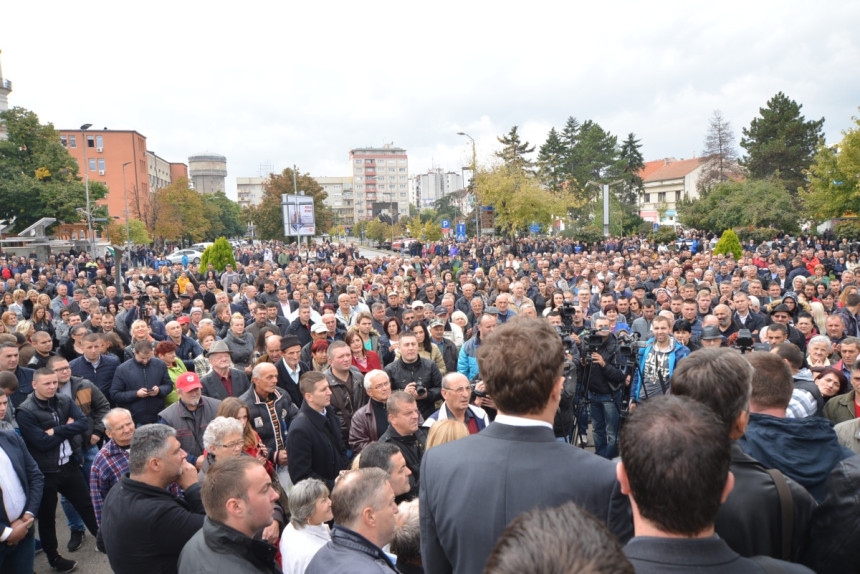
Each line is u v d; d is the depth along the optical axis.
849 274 12.73
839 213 32.09
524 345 1.85
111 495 3.50
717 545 1.43
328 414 5.12
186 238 82.75
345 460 5.11
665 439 1.42
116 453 4.64
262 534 3.79
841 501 1.92
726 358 2.14
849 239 34.75
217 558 2.85
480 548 1.74
